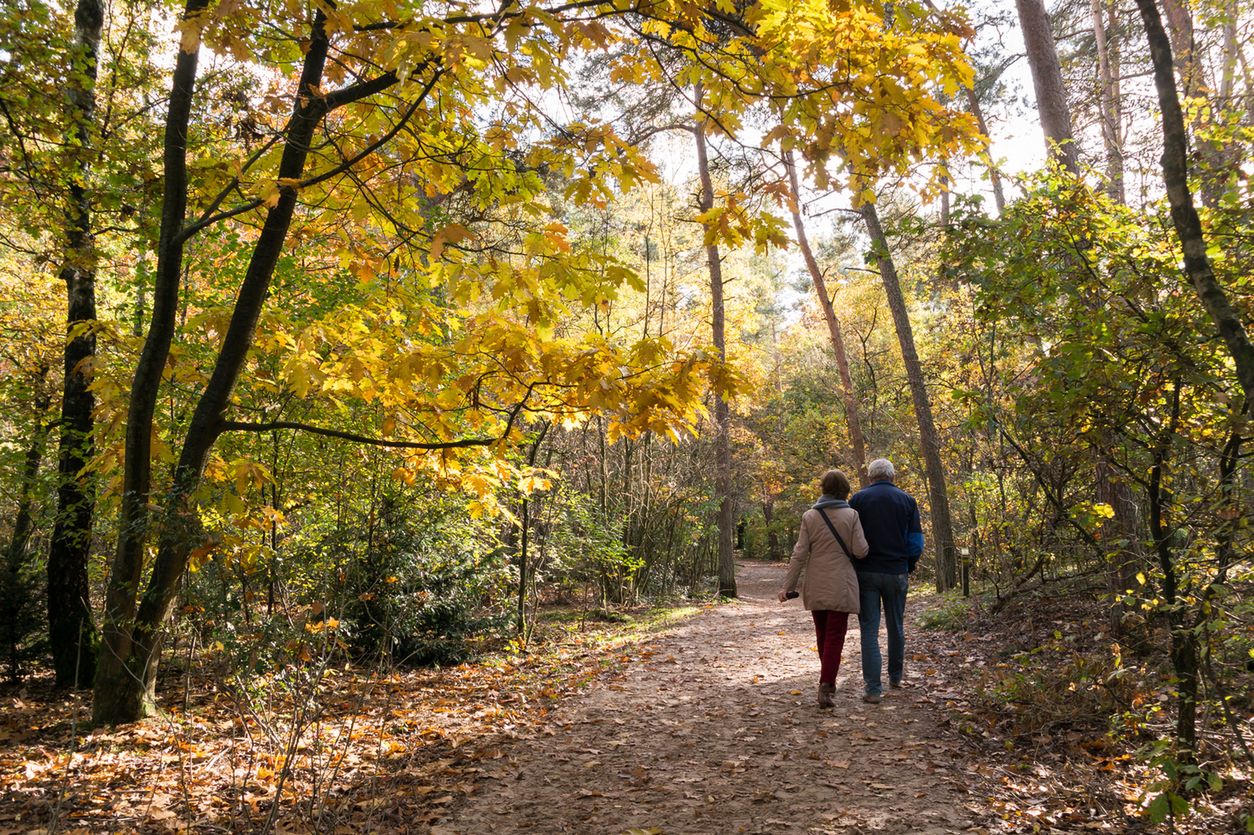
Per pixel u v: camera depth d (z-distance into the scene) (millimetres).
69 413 8758
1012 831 3545
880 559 6008
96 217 8336
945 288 13227
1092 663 4480
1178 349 3613
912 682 6410
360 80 5031
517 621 10531
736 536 47156
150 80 8414
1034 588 7945
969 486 10172
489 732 5766
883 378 24438
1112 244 4422
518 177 5273
